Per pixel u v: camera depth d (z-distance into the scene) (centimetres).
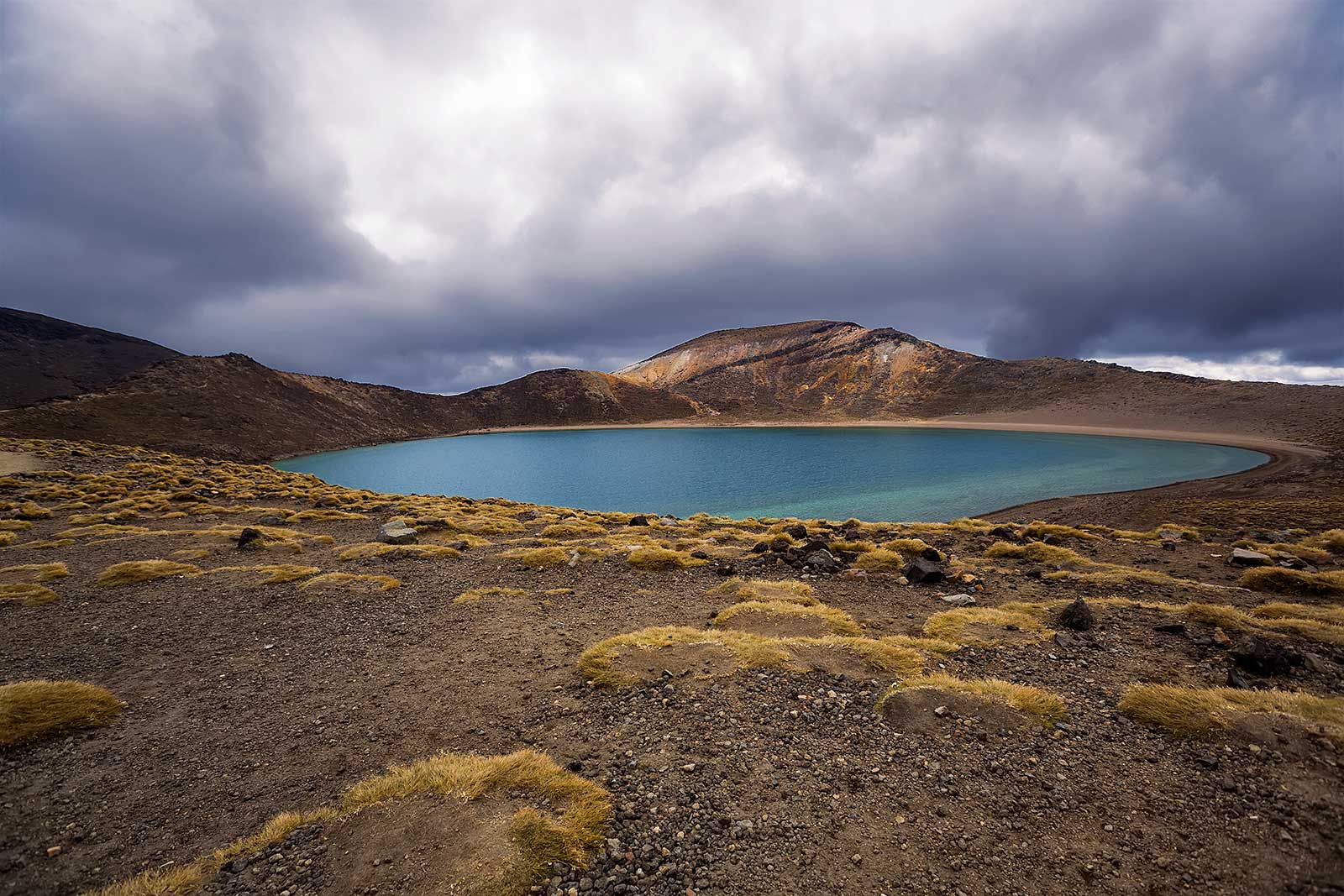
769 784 821
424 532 3222
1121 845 677
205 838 741
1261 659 1135
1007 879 632
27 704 1078
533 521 3822
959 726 965
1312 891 588
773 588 1902
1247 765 816
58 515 3581
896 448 16200
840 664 1252
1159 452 13400
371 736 1012
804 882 636
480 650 1434
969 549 2659
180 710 1135
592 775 853
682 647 1353
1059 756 875
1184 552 2500
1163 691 1031
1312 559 2316
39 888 652
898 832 714
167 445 15525
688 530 3325
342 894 614
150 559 2420
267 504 4369
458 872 639
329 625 1655
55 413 14812
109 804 822
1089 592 1833
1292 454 11244
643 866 662
